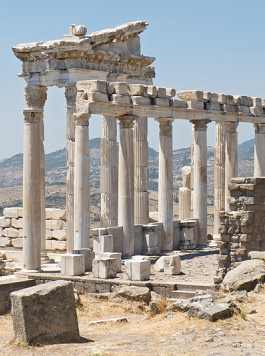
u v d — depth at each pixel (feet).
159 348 90.84
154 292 147.74
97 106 177.88
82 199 176.14
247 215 143.23
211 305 105.19
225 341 91.97
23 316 97.81
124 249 188.24
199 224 211.20
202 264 178.50
